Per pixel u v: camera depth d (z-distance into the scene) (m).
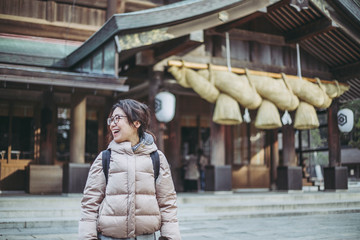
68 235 6.25
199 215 8.58
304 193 12.02
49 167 11.32
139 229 2.35
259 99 10.88
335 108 13.26
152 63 10.24
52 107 12.10
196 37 8.87
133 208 2.34
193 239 6.18
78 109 9.98
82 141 9.97
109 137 2.60
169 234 2.46
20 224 7.02
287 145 12.84
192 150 14.45
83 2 11.01
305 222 8.29
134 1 11.36
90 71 9.41
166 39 8.64
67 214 7.90
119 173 2.37
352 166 19.20
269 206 9.80
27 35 10.59
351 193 12.12
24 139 11.97
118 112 2.46
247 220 8.59
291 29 11.73
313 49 12.33
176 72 10.27
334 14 10.61
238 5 8.97
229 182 11.51
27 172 11.41
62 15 10.88
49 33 10.77
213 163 11.46
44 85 9.24
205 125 14.65
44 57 10.31
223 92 10.67
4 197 8.82
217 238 6.27
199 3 8.62
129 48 8.34
